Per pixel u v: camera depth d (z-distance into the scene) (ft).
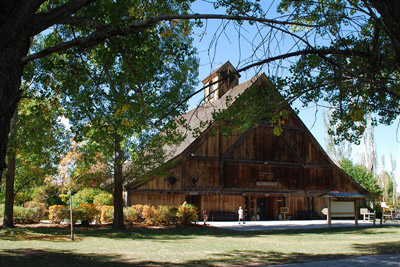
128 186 93.45
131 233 65.10
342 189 125.70
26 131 56.18
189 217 86.33
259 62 18.58
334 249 44.50
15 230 61.93
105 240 53.06
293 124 119.03
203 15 17.63
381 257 37.29
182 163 100.58
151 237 59.62
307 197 119.65
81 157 53.67
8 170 69.62
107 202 105.09
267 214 116.26
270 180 112.88
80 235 59.62
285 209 113.29
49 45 31.94
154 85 34.60
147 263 32.63
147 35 24.56
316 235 65.00
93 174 68.95
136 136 63.93
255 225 89.81
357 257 37.24
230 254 39.27
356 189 128.67
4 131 15.48
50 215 81.51
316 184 120.47
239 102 31.22
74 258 35.24
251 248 44.93
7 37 15.61
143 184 95.20
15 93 16.02
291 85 27.12
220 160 105.91
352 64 23.56
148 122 39.11
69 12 17.34
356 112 27.81
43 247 43.34
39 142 57.98
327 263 33.17
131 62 27.22
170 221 86.22
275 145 115.03
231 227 83.20
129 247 44.93
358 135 34.24
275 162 113.70
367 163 166.20
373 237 61.46
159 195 97.96
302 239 57.72
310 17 19.92
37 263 31.96
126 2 25.18
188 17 17.78
